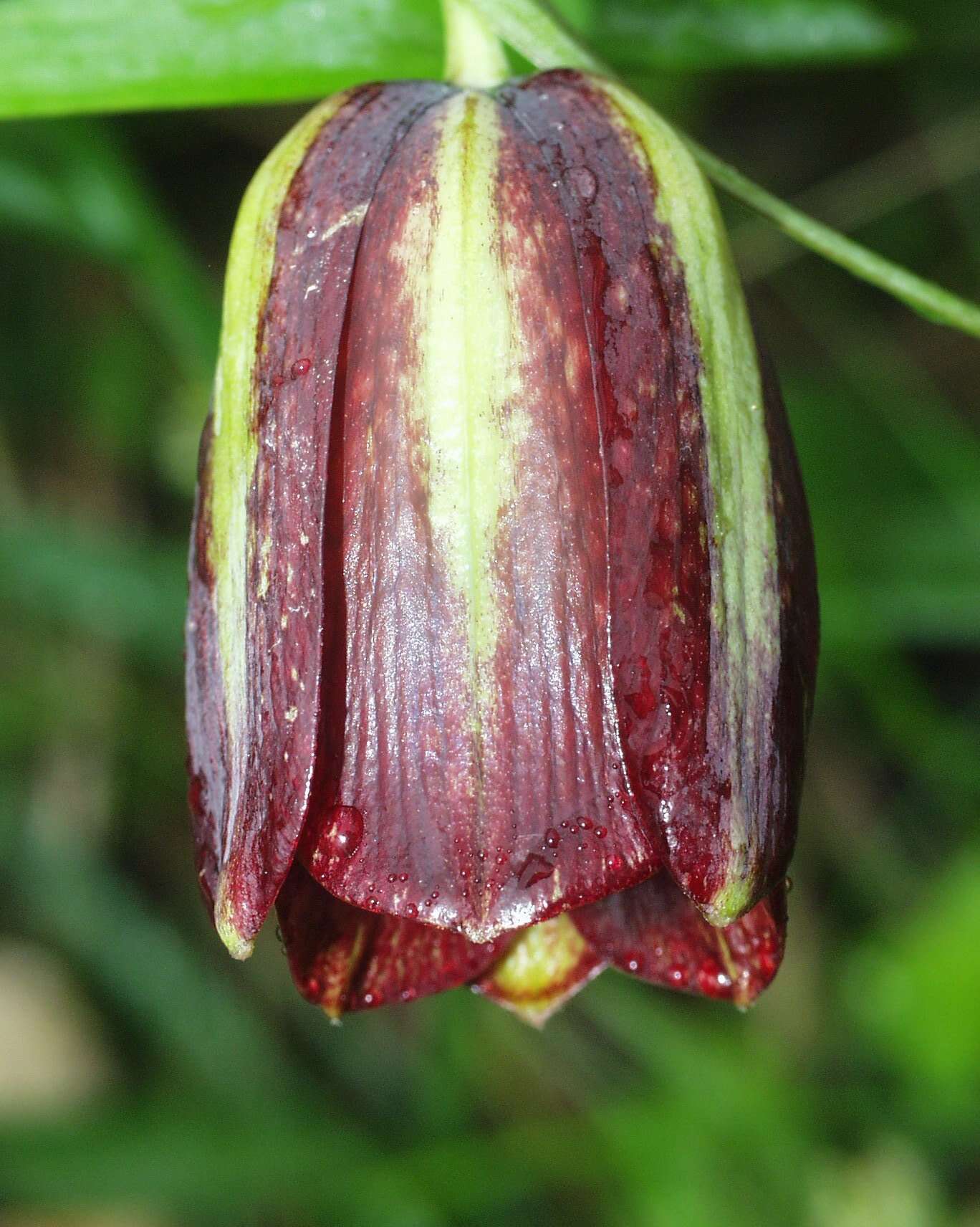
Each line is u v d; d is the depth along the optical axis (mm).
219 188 320
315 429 130
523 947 144
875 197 295
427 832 129
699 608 128
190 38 147
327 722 130
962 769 240
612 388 129
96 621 256
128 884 258
